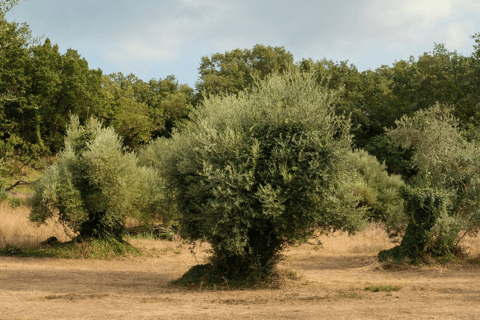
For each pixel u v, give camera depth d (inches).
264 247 359.6
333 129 358.3
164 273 453.4
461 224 495.2
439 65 1582.2
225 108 378.3
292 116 351.9
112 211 556.1
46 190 533.0
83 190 554.3
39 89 1733.5
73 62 1868.8
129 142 2086.6
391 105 1624.0
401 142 639.8
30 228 682.2
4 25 505.7
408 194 509.7
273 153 333.1
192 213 361.4
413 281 392.8
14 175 1365.7
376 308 251.6
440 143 578.6
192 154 357.7
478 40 1380.4
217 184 332.8
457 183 551.2
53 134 1865.2
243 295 311.3
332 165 331.9
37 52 1755.7
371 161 1056.2
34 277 393.7
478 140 712.4
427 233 486.6
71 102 1847.9
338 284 370.6
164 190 382.3
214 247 361.7
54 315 234.2
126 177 566.6
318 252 632.4
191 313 242.4
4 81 1608.0
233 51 1940.2
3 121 1609.3
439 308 248.8
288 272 394.9
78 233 576.4
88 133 587.5
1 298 286.7
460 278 406.3
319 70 1544.0
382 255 519.2
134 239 687.1
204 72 1946.4
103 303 277.7
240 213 331.9
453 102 1396.4
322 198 337.4
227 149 340.5
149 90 2630.4
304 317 226.2
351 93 1656.0
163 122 2300.7
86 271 448.8
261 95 379.9
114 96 2222.0
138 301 287.4
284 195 328.2
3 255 535.5
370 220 885.2
